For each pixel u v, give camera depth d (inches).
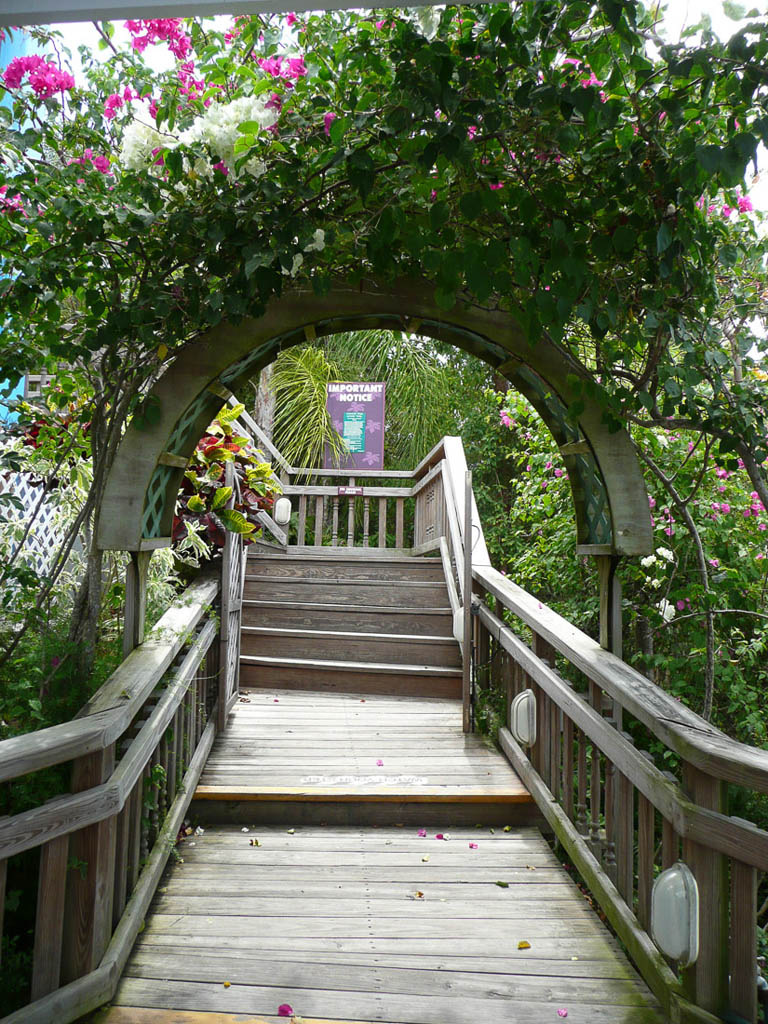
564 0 68.1
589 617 166.4
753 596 145.8
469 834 131.8
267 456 297.3
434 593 231.9
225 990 84.2
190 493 179.8
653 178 80.6
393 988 85.6
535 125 77.3
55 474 132.1
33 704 91.0
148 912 101.3
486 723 170.4
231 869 115.7
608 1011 81.8
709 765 71.1
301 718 183.2
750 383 98.1
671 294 87.4
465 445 361.4
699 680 152.7
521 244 79.5
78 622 110.4
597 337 88.0
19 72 88.3
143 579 108.3
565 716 118.6
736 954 70.2
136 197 85.5
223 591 169.8
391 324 110.1
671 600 149.4
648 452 137.9
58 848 74.1
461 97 71.8
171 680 115.4
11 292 90.4
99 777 78.6
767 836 65.9
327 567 248.1
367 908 104.1
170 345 91.3
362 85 78.7
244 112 77.3
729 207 102.5
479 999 83.7
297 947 93.7
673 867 72.8
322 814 135.3
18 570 110.6
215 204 82.9
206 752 150.2
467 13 74.1
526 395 118.0
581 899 108.1
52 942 73.4
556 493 174.9
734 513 146.0
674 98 73.1
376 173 79.7
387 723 179.5
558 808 119.9
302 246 82.4
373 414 331.9
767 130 69.8
